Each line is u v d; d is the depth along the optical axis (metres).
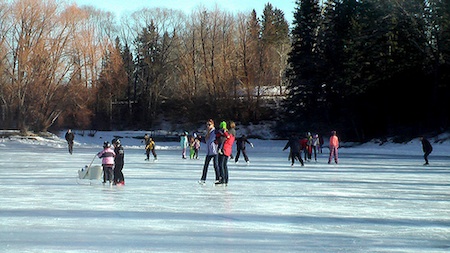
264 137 65.19
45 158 30.86
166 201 11.95
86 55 61.62
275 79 82.31
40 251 6.70
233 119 69.50
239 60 71.69
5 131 55.00
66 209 10.55
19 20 55.69
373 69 53.31
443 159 34.62
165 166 24.77
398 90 55.25
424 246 7.34
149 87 79.75
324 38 61.03
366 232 8.35
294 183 16.86
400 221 9.48
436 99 52.19
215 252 6.77
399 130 56.12
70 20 58.88
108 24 83.50
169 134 67.50
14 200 11.98
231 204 11.52
